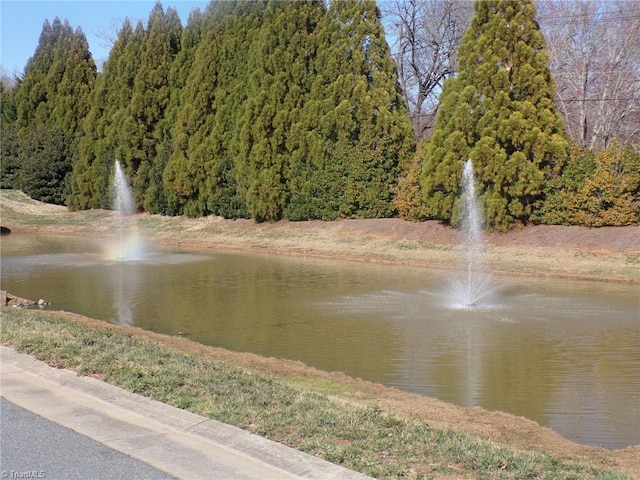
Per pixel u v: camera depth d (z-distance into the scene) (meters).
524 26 21.48
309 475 4.24
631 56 28.48
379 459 4.47
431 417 6.31
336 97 26.48
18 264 20.61
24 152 40.41
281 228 27.23
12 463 4.49
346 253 22.67
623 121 30.02
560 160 20.55
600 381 8.05
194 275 18.19
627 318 12.03
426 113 37.03
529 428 6.14
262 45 27.86
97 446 4.81
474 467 4.41
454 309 12.97
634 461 5.30
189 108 31.28
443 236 22.23
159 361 7.28
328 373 8.14
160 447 4.79
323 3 28.22
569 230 20.19
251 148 28.34
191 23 33.50
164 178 32.19
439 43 34.50
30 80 41.97
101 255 23.34
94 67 40.34
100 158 36.25
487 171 21.05
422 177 22.95
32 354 7.36
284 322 11.73
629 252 17.95
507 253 19.81
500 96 21.00
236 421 5.21
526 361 8.98
